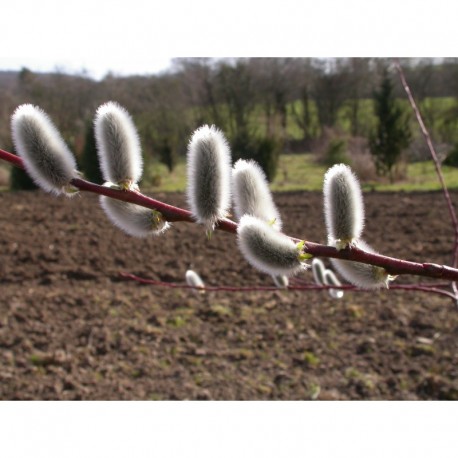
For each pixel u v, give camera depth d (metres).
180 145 25.38
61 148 1.54
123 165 1.55
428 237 10.80
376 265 1.49
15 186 19.14
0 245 10.84
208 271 9.12
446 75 24.55
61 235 11.63
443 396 5.37
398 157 19.62
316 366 6.08
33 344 6.67
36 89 25.08
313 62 27.84
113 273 9.14
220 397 5.49
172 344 6.65
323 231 11.83
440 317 7.05
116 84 26.08
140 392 5.60
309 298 7.88
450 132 23.55
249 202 1.63
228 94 26.92
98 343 6.69
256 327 7.04
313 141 27.36
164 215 1.55
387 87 19.77
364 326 6.93
